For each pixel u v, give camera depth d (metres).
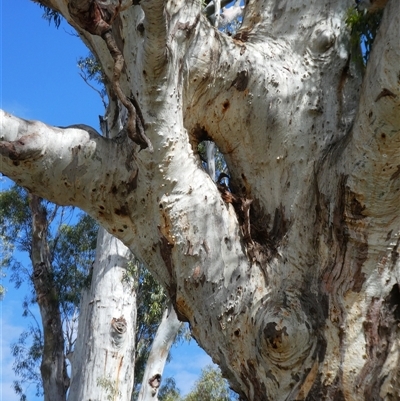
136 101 3.54
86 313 10.42
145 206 3.76
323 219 3.67
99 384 9.96
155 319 13.33
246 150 4.00
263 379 3.54
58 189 3.71
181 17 3.76
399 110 3.20
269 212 3.87
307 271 3.66
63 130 3.65
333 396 3.43
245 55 3.98
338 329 3.50
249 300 3.62
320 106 4.00
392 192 3.43
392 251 3.55
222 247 3.68
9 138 3.46
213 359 3.75
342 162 3.58
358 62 4.21
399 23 3.13
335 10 4.29
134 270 10.63
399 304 3.54
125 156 3.73
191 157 3.73
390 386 3.42
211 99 3.96
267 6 4.39
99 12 2.70
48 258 14.88
